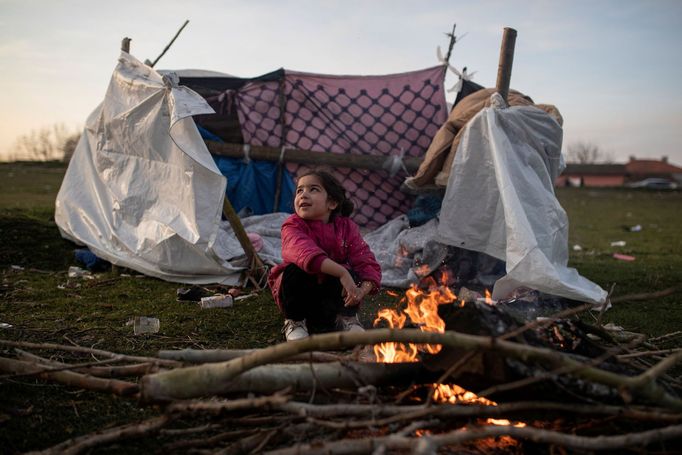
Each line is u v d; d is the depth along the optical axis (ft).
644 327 12.34
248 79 20.68
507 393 6.38
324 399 7.06
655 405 6.49
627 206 65.51
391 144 21.04
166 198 15.75
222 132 20.53
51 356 9.29
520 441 6.56
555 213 14.21
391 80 21.24
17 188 46.75
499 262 15.71
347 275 9.56
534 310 13.41
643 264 21.43
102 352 7.83
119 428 6.38
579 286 13.69
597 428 6.52
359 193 21.08
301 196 10.58
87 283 15.15
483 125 14.39
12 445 6.50
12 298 13.32
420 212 17.71
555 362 5.81
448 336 5.84
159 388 6.09
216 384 6.16
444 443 5.35
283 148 20.27
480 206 14.42
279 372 6.77
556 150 15.29
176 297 14.05
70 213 18.40
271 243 18.01
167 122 15.29
